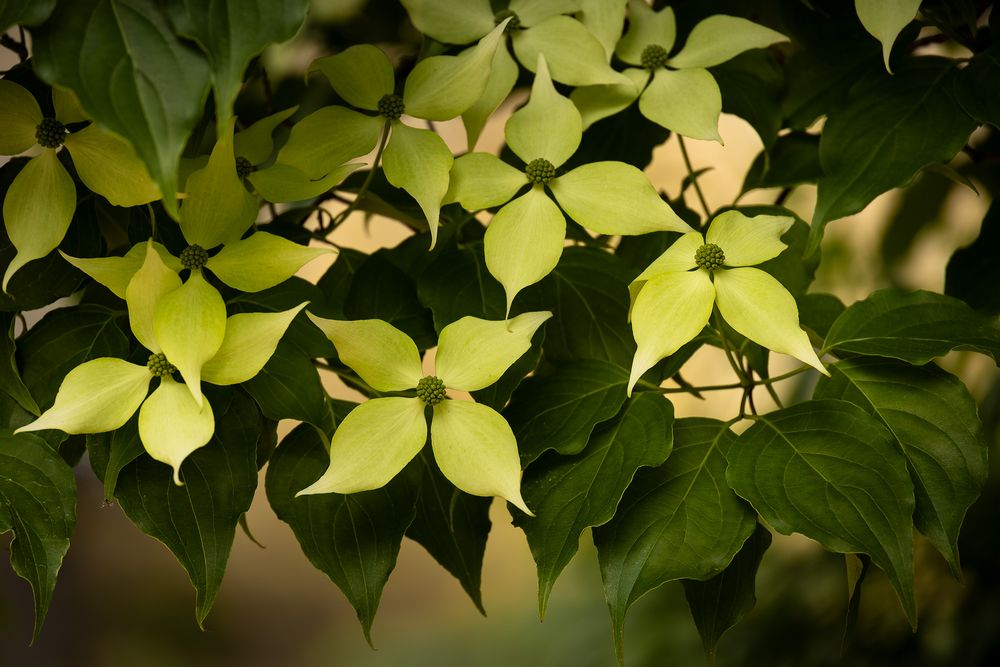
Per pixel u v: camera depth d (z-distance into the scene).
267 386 0.99
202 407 0.97
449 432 0.98
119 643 3.19
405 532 1.02
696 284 0.98
